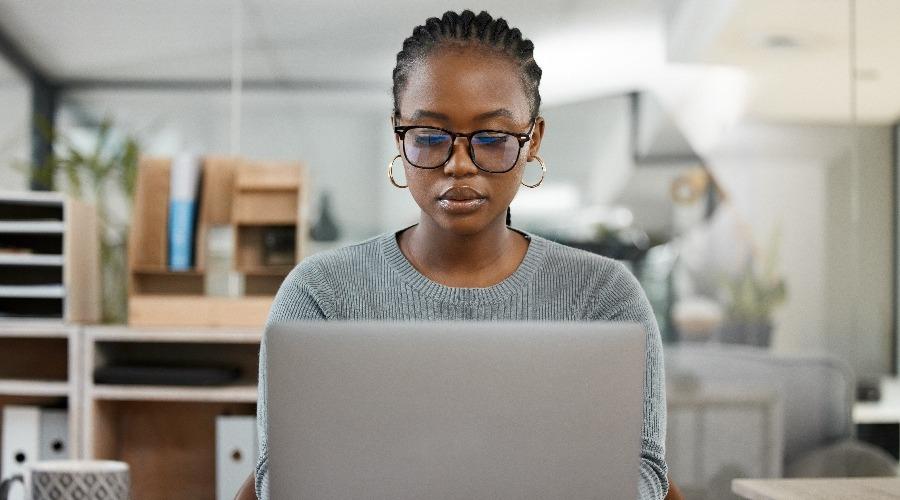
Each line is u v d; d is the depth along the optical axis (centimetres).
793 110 402
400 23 425
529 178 416
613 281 128
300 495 96
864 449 351
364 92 422
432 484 96
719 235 402
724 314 396
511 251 129
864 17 396
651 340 124
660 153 411
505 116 115
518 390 96
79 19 427
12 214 335
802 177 400
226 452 308
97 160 414
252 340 310
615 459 96
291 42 424
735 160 404
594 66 418
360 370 96
